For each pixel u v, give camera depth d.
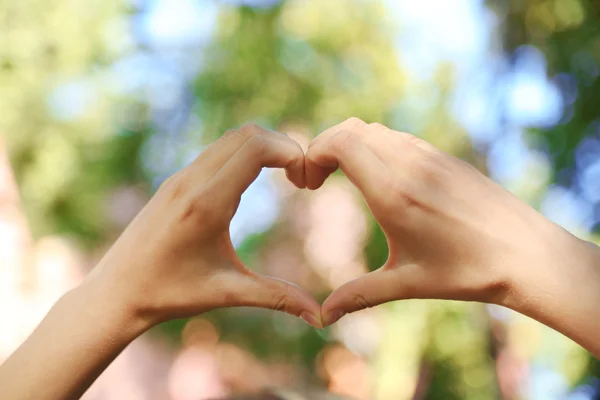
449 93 3.56
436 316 3.28
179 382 3.59
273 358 3.97
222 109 4.09
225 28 4.10
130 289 0.72
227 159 0.74
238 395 0.87
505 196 0.71
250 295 0.74
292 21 3.95
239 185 0.73
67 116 3.95
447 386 3.33
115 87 4.05
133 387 3.30
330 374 3.82
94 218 3.88
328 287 4.12
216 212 0.72
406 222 0.71
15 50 3.79
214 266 0.74
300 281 4.14
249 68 4.03
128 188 4.16
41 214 3.65
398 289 0.73
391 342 3.33
